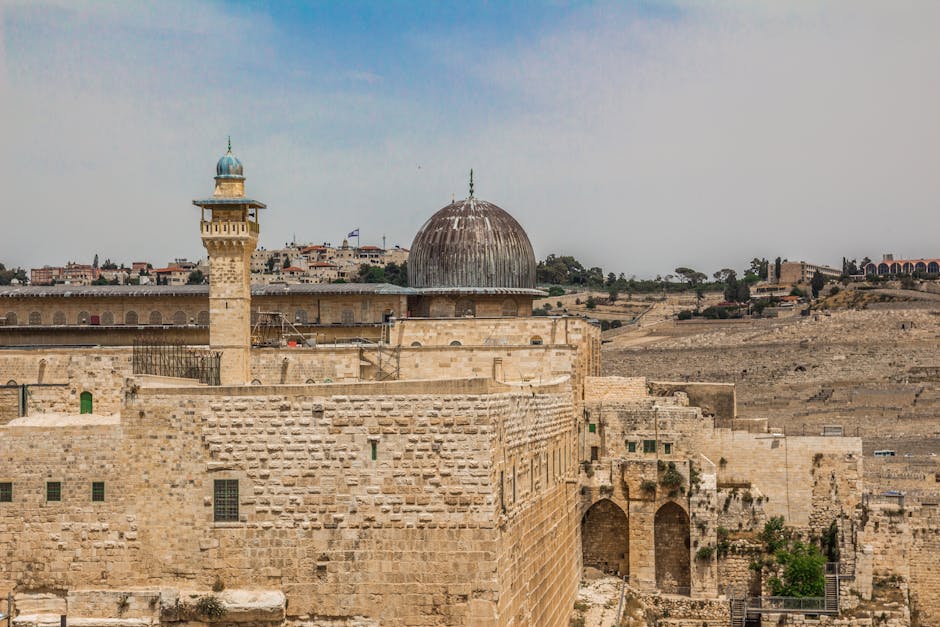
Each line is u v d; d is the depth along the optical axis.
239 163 91.94
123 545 57.06
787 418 190.75
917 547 102.31
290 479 55.69
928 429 178.75
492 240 110.94
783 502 104.00
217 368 87.62
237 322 89.94
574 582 88.94
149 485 56.94
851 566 98.81
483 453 54.62
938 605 101.69
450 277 110.56
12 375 85.12
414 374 93.12
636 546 100.56
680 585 101.31
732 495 102.75
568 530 84.00
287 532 55.59
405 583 54.91
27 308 110.44
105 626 55.94
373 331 108.44
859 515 100.56
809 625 94.00
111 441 57.41
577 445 97.12
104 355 85.00
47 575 57.44
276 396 55.97
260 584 55.69
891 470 139.12
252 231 91.25
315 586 55.38
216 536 56.09
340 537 55.28
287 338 105.06
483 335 102.44
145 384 61.50
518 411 62.12
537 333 102.56
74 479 57.50
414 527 54.91
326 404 55.56
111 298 110.06
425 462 54.91
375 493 55.12
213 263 90.31
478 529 54.53
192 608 55.19
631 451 104.81
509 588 57.56
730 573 99.94
